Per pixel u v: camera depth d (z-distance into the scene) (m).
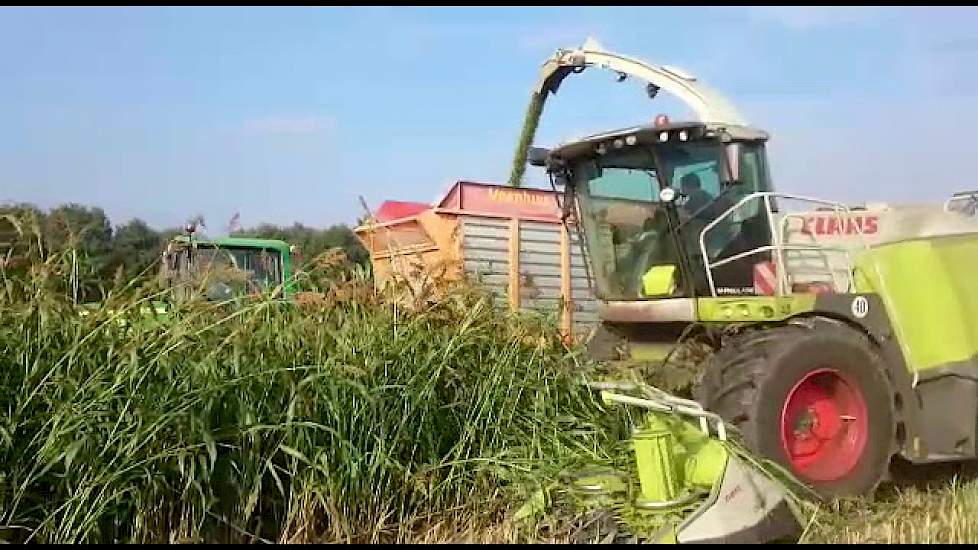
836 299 5.55
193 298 4.59
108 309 4.35
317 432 4.51
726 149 5.91
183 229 5.49
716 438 4.44
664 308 5.89
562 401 5.39
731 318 5.53
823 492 5.15
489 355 5.30
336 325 4.96
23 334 4.16
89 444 3.95
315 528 4.45
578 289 9.62
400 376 4.88
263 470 4.27
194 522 4.15
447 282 5.61
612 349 6.38
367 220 6.67
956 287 5.86
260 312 4.77
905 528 4.62
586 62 7.95
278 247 8.72
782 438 5.09
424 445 4.88
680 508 4.26
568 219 6.78
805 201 6.11
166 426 4.11
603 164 6.33
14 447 3.90
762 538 4.09
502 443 5.03
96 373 4.08
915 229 6.19
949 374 5.72
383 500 4.59
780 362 5.14
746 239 6.00
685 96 6.91
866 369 5.42
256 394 4.46
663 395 4.73
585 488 4.64
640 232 6.21
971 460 6.21
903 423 5.62
